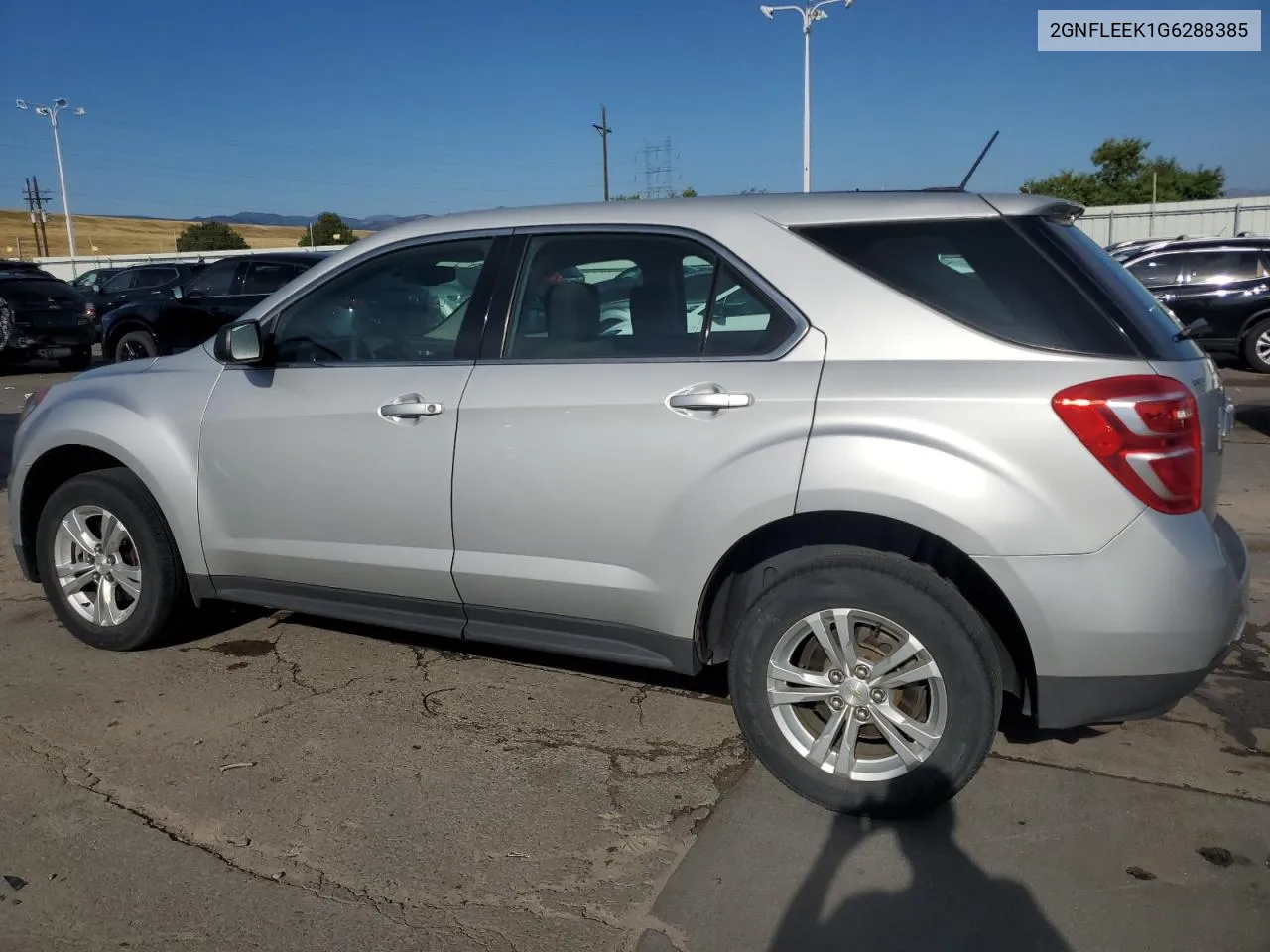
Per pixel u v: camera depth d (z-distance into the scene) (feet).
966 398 9.18
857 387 9.55
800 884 9.00
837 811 10.09
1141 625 8.89
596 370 10.77
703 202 11.05
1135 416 8.82
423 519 11.64
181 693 13.00
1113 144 172.35
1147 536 8.85
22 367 58.13
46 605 16.40
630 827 9.93
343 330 12.55
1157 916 8.48
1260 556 18.52
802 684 10.11
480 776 10.91
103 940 8.31
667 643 10.71
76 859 9.43
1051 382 9.04
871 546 10.17
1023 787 10.52
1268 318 44.57
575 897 8.84
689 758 11.31
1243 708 12.34
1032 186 170.91
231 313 42.86
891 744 9.79
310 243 254.68
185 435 13.11
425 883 9.07
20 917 8.59
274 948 8.21
